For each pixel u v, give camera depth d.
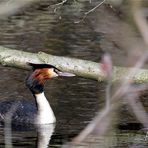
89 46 20.64
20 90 15.95
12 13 4.25
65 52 20.11
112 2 4.92
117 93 4.19
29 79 14.29
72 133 12.33
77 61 14.54
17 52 14.63
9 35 22.84
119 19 4.95
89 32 22.69
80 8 26.00
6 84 16.41
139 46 4.51
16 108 14.05
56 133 12.43
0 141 11.70
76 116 13.62
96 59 18.92
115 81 6.65
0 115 13.95
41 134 12.47
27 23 24.73
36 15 24.95
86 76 14.43
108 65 4.35
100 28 5.31
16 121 13.64
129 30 4.55
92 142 8.76
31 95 15.56
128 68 4.76
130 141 11.13
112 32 5.12
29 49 20.69
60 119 13.53
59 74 14.29
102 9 5.37
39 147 11.17
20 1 4.27
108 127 4.57
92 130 4.46
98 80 14.39
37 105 14.09
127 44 4.63
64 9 25.97
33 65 14.37
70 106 14.41
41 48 20.81
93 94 15.25
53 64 14.53
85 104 14.46
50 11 25.72
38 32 23.44
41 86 14.16
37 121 13.56
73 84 16.31
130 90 4.91
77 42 21.39
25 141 11.77
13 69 17.84
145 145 10.84
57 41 21.80
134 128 12.20
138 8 4.19
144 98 13.80
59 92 15.67
